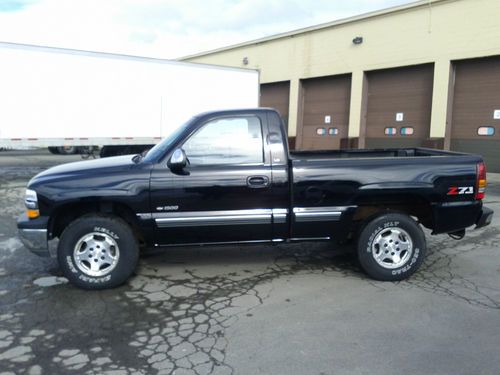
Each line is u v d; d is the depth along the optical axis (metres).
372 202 4.85
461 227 4.94
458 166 4.85
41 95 12.35
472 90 15.55
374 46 18.19
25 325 3.76
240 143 4.72
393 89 18.02
